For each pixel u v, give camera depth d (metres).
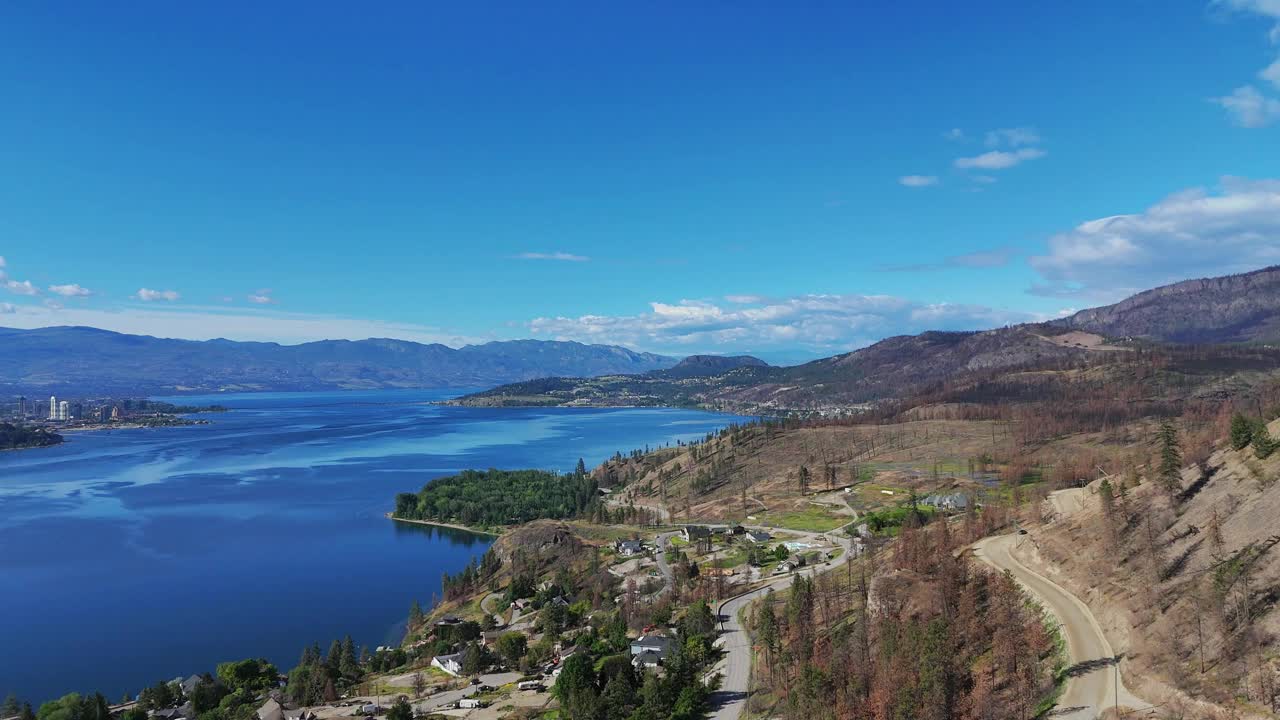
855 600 159.25
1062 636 111.75
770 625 143.50
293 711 158.00
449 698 159.12
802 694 112.62
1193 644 97.50
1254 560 108.88
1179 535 129.75
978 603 131.88
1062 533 153.62
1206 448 176.50
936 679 100.31
